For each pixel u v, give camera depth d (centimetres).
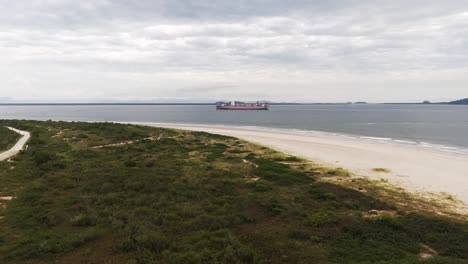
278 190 1709
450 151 3198
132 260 877
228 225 1195
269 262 909
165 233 1098
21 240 1015
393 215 1343
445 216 1360
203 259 898
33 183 1698
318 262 913
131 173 1956
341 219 1245
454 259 916
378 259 928
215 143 3616
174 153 2842
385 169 2319
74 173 1958
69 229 1123
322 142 3847
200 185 1733
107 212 1266
